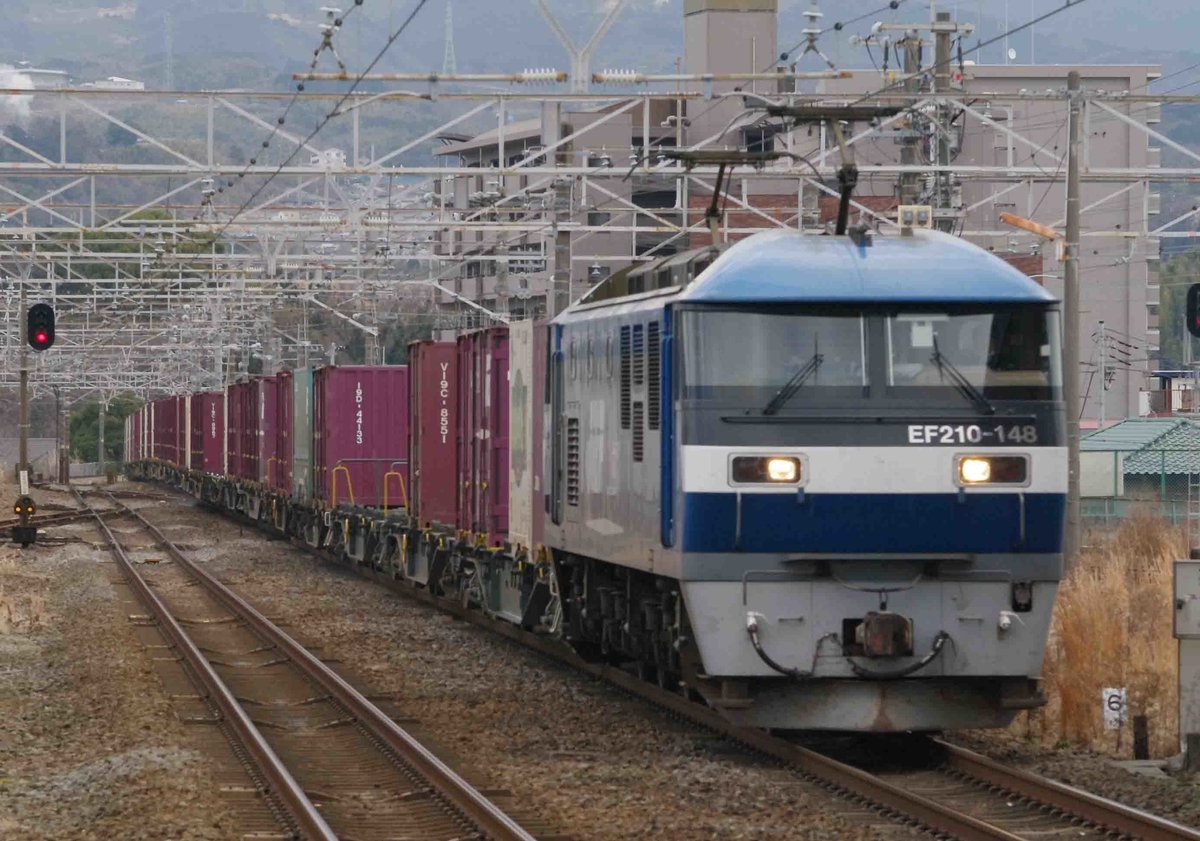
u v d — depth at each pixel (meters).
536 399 59.28
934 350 37.97
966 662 37.72
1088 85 190.62
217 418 186.88
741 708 37.88
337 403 104.06
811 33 70.62
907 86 82.19
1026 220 73.62
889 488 37.41
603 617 51.25
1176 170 76.94
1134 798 34.09
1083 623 48.25
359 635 70.44
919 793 35.19
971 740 42.22
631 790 35.97
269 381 141.25
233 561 115.88
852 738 42.66
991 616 37.91
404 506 100.44
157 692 53.16
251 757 41.38
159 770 38.28
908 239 39.81
